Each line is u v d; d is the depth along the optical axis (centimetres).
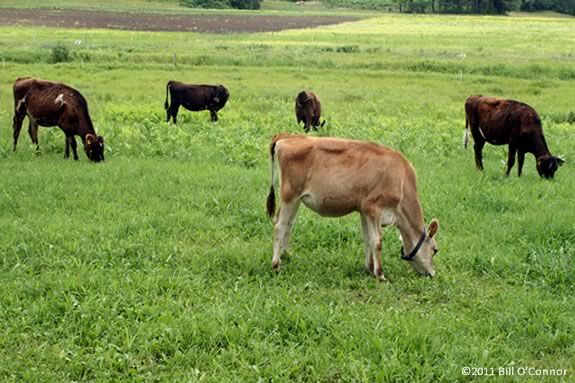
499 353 633
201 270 802
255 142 1527
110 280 743
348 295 766
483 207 1102
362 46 4378
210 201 1070
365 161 791
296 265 838
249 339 632
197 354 612
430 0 11088
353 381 579
